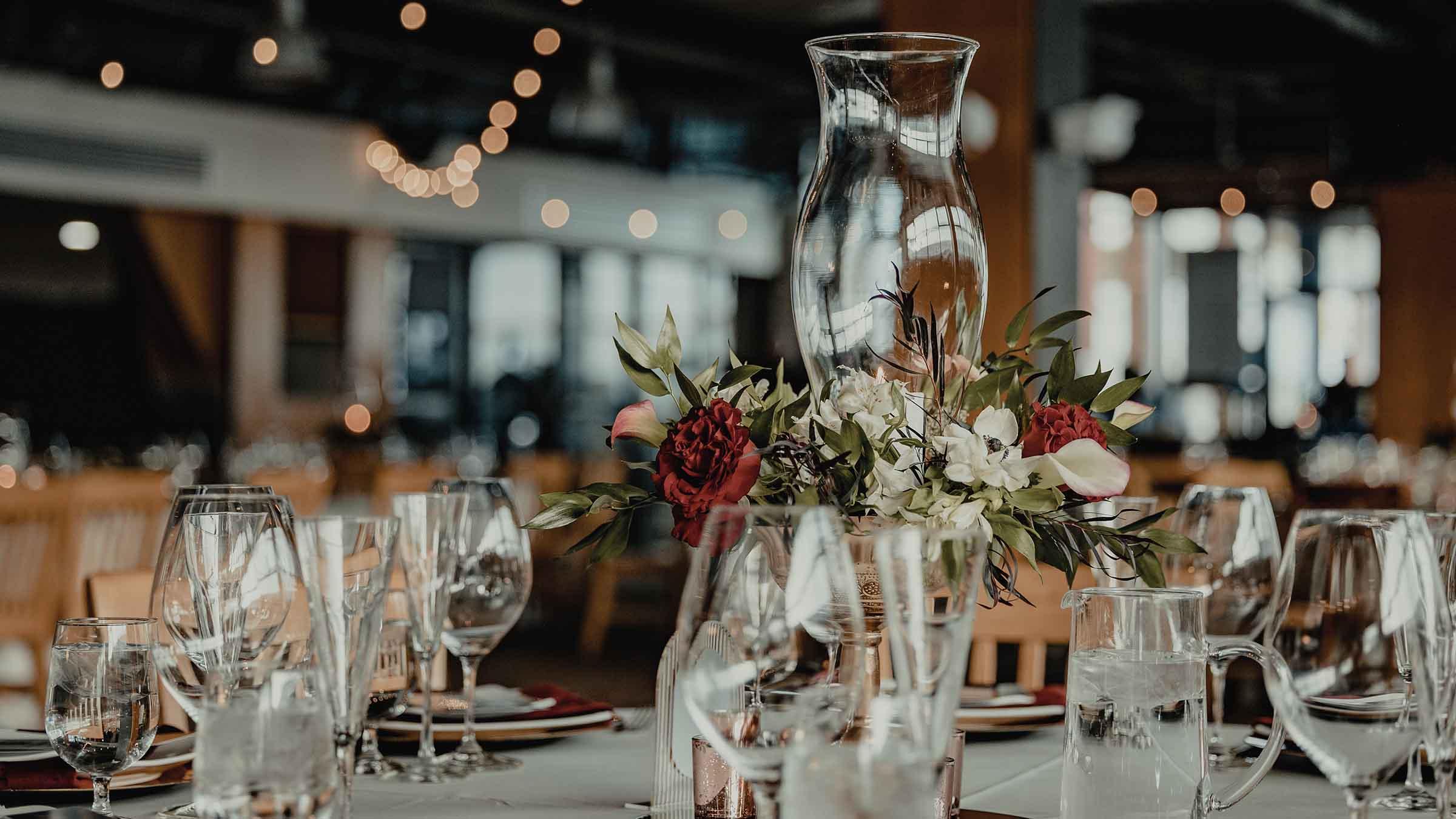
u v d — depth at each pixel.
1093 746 0.98
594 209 13.22
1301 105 12.83
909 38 1.16
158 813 1.13
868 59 1.16
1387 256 13.66
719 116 13.14
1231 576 1.38
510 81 11.72
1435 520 1.19
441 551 1.31
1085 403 1.19
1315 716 0.85
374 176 11.67
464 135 12.16
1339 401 14.07
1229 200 13.94
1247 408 15.54
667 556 7.24
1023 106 6.02
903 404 1.12
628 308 13.93
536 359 13.32
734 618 0.81
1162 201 14.16
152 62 10.24
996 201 6.06
